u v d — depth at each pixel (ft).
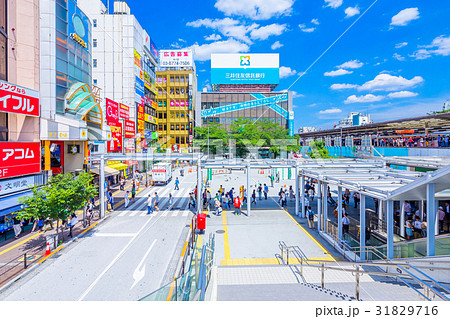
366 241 41.01
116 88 139.44
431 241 28.63
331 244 44.04
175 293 19.43
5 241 47.73
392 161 67.41
